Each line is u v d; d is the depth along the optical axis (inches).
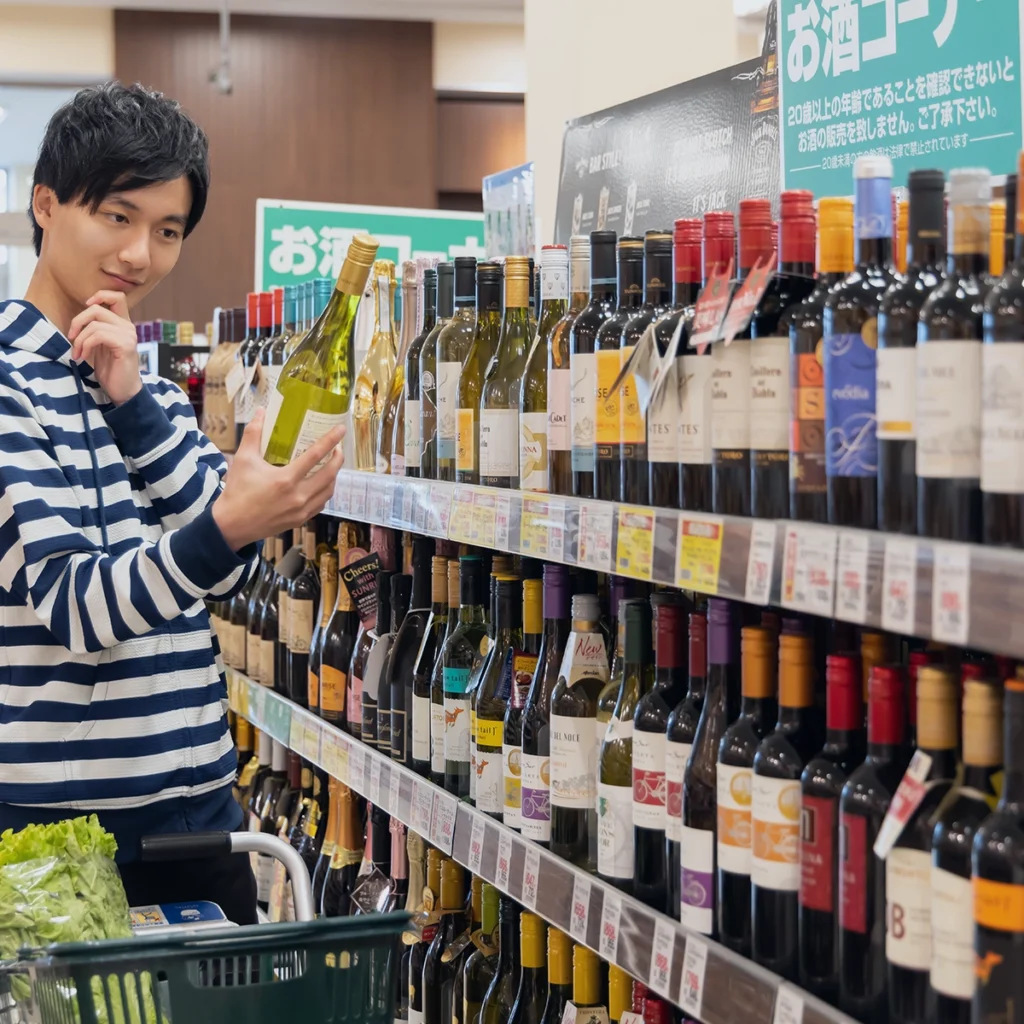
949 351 45.9
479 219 175.9
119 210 75.9
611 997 75.1
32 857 64.4
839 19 76.5
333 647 114.9
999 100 67.1
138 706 77.7
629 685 70.8
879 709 52.3
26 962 50.7
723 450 58.8
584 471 71.4
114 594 66.5
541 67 152.1
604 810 70.1
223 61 300.8
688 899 62.6
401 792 94.0
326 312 84.8
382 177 331.9
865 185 51.8
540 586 80.9
